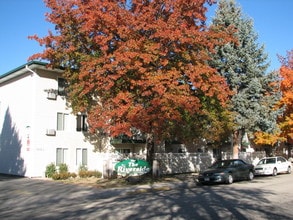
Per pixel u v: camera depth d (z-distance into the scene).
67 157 27.41
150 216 11.00
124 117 20.70
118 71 19.83
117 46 21.14
